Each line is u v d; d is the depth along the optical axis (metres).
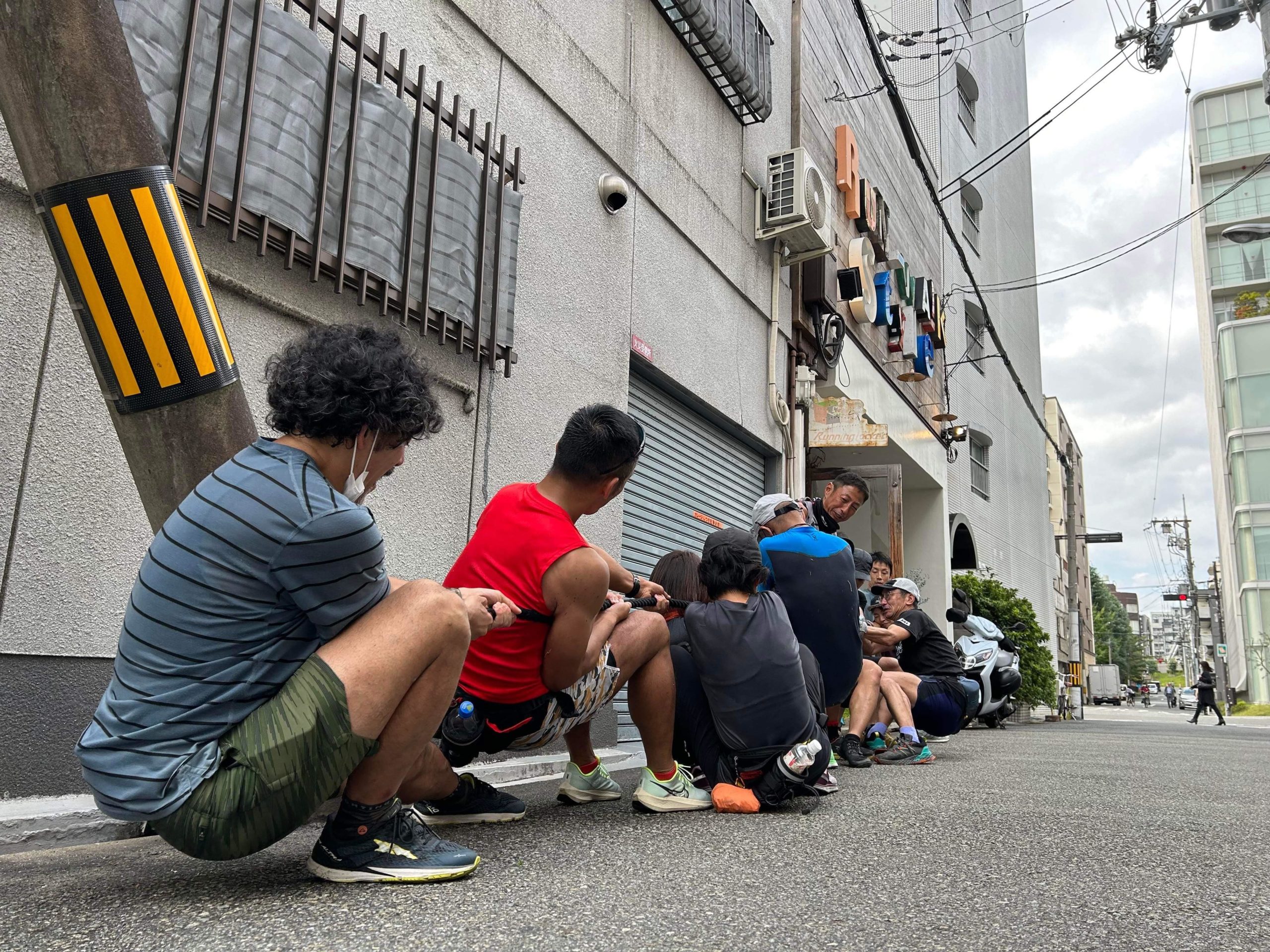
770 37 8.27
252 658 1.48
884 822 2.76
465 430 4.35
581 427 2.51
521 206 4.79
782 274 8.80
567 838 2.33
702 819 2.74
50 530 2.54
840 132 10.54
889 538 12.20
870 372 11.11
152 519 2.08
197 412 2.03
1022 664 14.85
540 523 2.45
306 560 1.47
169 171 2.08
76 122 1.90
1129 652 98.44
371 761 1.63
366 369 1.59
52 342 2.58
